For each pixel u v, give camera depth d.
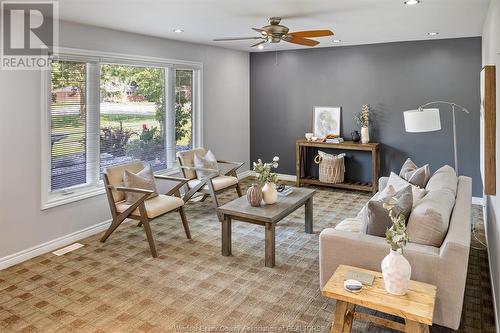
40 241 3.98
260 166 3.95
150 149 5.57
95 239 4.37
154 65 5.38
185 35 5.19
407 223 2.73
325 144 6.46
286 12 3.78
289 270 3.59
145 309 2.93
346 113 6.66
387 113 6.30
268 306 2.97
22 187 3.79
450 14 3.93
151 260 3.81
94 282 3.36
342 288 2.32
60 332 2.65
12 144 3.68
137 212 3.96
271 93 7.31
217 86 6.65
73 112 4.38
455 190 3.57
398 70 6.14
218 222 4.94
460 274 2.36
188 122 6.22
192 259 3.83
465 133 5.77
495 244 2.92
